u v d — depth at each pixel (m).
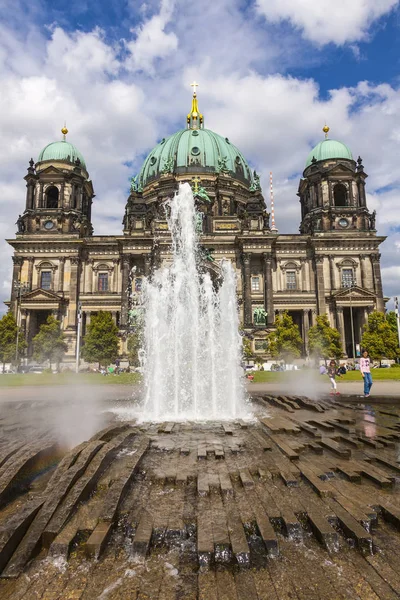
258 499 8.55
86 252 90.75
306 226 96.44
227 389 23.64
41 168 95.31
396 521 7.53
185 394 23.52
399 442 13.60
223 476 9.88
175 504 8.41
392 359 76.62
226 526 7.24
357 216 92.00
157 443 13.42
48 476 10.42
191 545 6.96
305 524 7.60
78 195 94.56
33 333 87.31
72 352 84.31
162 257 86.38
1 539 6.56
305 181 97.44
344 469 10.35
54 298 85.25
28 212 90.69
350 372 55.97
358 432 14.99
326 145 98.00
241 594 5.62
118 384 42.44
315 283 89.31
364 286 88.56
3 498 8.70
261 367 74.00
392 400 24.17
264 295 86.88
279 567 6.27
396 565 6.28
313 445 12.52
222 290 27.52
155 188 105.19
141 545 6.70
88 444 11.64
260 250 87.19
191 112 126.25
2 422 17.88
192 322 26.33
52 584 5.93
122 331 81.62
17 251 88.50
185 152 106.62
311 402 22.67
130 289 87.06
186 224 46.03
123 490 8.83
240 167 110.69
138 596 5.66
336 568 6.22
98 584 5.93
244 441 13.60
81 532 7.28
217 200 100.00
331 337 78.69
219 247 89.62
